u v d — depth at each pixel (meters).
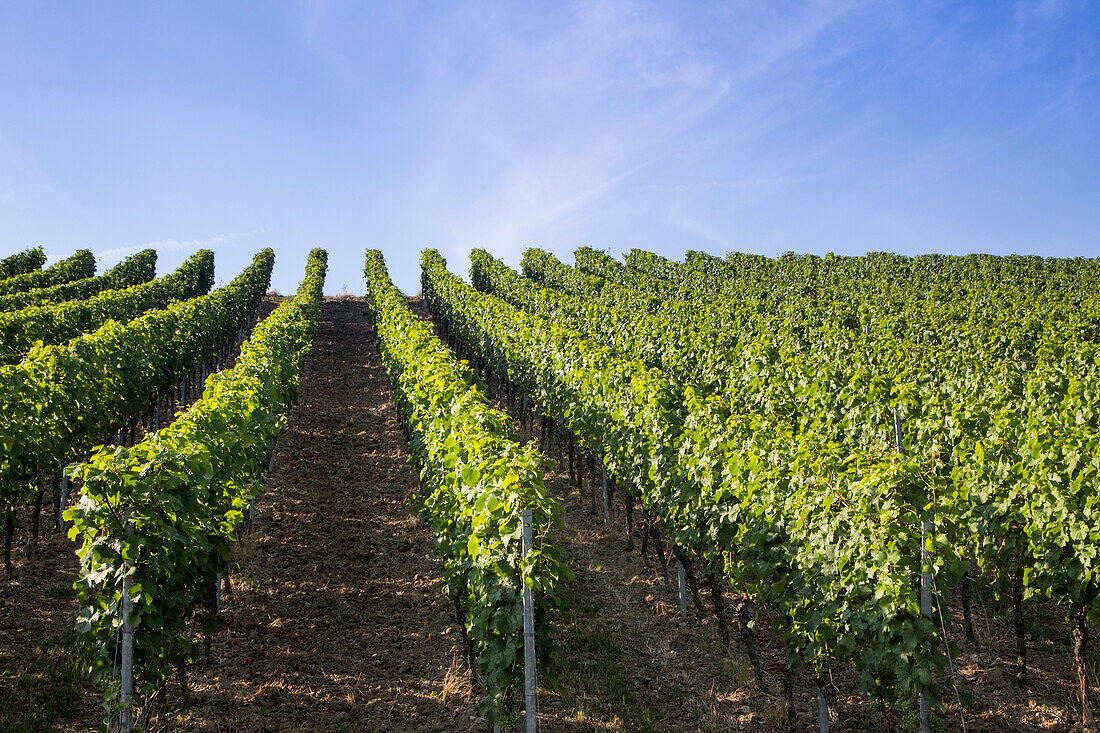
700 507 8.96
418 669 8.39
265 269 47.19
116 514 6.17
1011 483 8.50
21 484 9.76
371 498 14.26
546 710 7.55
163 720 6.98
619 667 8.51
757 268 40.94
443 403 11.30
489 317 22.80
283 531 12.37
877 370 15.12
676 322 21.42
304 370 27.69
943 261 42.16
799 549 7.12
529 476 6.91
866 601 6.37
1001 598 9.45
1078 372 14.44
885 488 6.44
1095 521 7.13
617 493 14.55
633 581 10.78
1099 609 7.09
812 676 8.19
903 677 5.99
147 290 29.33
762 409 14.34
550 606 6.80
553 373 16.03
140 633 6.33
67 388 11.88
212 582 7.88
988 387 13.08
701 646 8.98
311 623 9.33
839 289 33.06
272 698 7.57
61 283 38.47
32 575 9.88
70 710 6.96
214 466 8.59
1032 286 34.12
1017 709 7.52
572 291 37.19
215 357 24.28
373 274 41.12
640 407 11.07
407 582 10.69
